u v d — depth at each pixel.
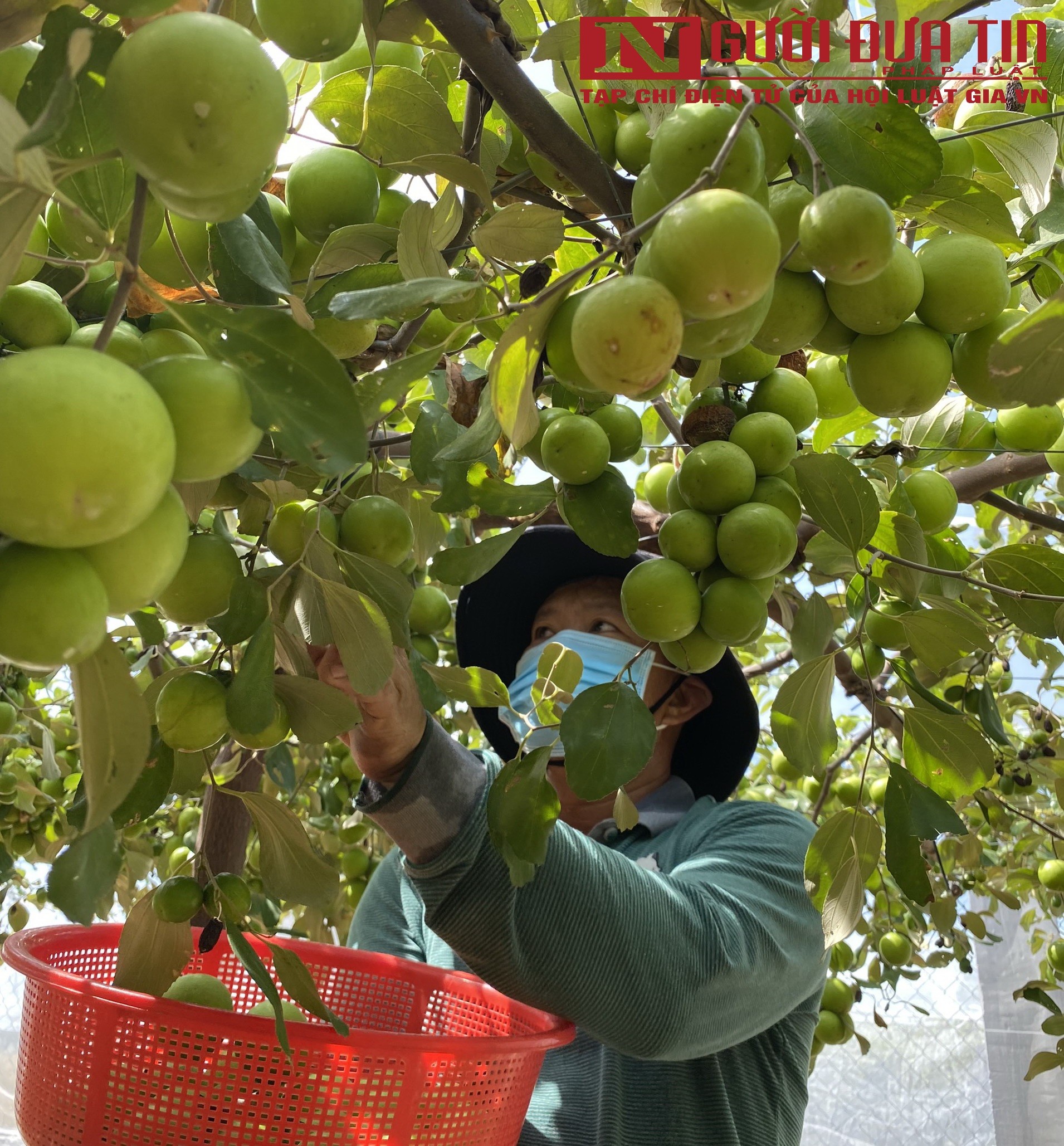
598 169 1.03
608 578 1.99
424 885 1.19
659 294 0.65
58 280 0.94
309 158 1.06
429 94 1.05
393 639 1.07
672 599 1.07
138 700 0.61
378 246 1.06
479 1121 1.16
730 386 1.22
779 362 1.28
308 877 1.08
